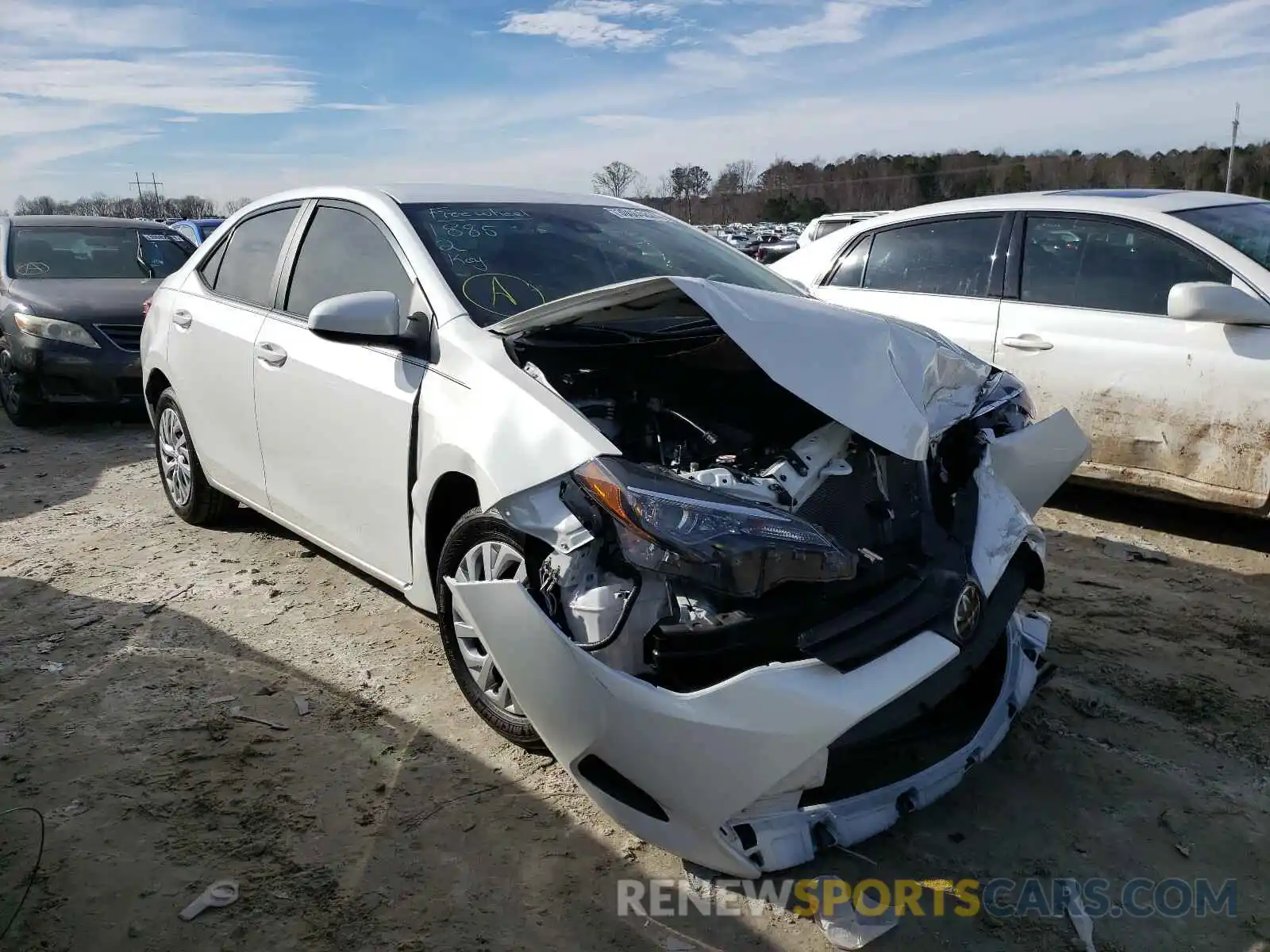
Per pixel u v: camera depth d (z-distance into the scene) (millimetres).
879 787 2492
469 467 2879
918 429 2537
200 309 4586
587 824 2709
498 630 2490
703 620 2361
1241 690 3410
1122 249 5059
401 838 2648
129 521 5254
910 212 6043
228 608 4090
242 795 2824
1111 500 5566
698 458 2758
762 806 2330
